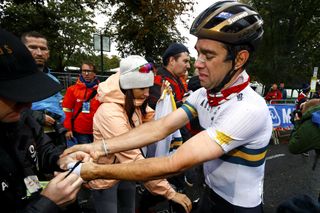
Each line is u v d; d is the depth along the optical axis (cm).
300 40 2333
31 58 88
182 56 278
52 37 2117
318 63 2289
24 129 110
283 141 653
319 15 2273
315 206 100
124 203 199
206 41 96
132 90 175
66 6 2933
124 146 133
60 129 249
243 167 103
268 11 2277
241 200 106
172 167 94
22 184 95
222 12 94
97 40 895
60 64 3278
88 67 342
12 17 1875
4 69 78
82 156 125
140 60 179
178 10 1564
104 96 175
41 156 130
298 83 2303
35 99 82
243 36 93
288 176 404
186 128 270
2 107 82
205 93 118
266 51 2269
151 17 1546
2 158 87
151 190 167
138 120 197
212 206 117
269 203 319
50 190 89
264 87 2280
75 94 344
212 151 93
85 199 273
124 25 1719
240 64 98
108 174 98
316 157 160
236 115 95
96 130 185
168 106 237
